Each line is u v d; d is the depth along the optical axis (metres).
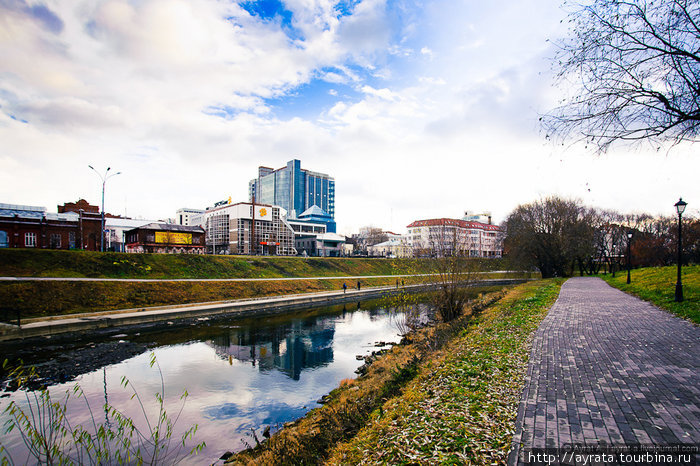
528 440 5.12
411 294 22.86
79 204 84.75
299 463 7.22
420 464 4.89
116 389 15.69
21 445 10.30
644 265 58.84
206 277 46.91
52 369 17.86
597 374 7.85
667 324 13.30
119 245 79.12
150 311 32.34
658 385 7.08
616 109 7.01
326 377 17.58
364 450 5.94
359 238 148.25
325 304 43.97
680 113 6.59
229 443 11.30
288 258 65.88
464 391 7.29
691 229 48.66
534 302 21.17
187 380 17.06
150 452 10.56
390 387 9.92
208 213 101.19
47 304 28.52
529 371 8.22
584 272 69.50
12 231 53.00
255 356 21.23
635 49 6.72
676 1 6.33
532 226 51.62
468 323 16.84
